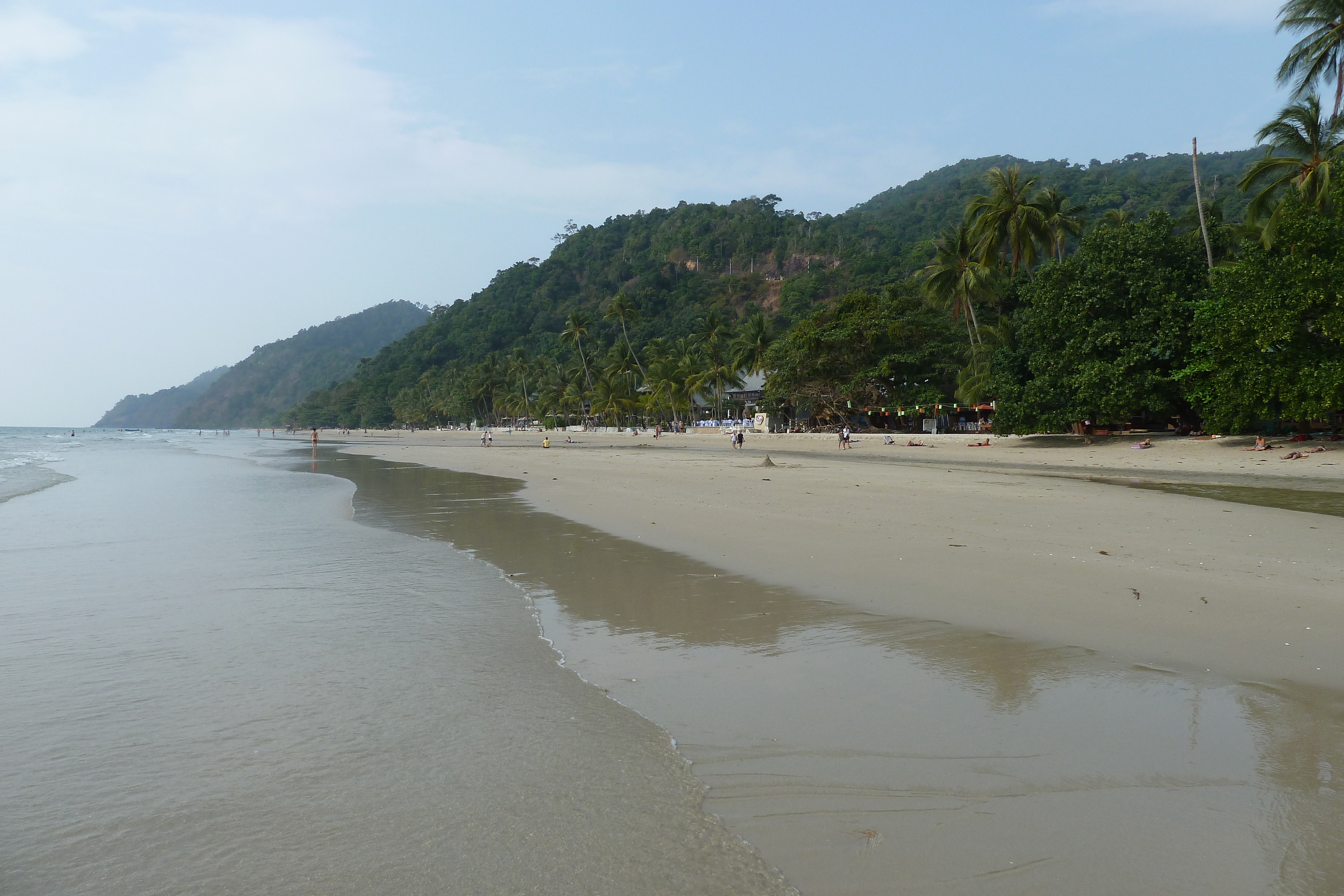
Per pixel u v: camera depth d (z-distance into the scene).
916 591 9.44
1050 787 4.51
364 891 3.56
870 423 66.00
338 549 13.60
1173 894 3.49
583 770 4.85
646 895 3.51
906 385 60.09
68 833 4.14
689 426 99.06
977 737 5.24
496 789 4.60
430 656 7.29
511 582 10.67
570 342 124.06
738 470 31.06
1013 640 7.44
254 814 4.32
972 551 11.65
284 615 8.84
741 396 90.56
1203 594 8.70
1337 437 31.78
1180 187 138.62
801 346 63.22
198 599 9.70
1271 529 13.16
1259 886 3.52
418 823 4.21
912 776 4.70
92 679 6.63
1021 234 47.31
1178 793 4.41
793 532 14.01
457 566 11.84
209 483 30.69
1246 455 30.52
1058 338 38.91
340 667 6.97
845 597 9.30
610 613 8.87
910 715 5.66
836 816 4.24
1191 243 41.62
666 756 5.05
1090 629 7.63
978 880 3.63
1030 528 13.70
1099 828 4.05
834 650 7.28
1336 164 31.72
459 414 167.00
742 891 3.54
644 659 7.16
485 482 29.56
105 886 3.64
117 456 61.66
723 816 4.27
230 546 13.93
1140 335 35.81
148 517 18.55
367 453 65.62
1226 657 6.67
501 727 5.55
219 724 5.63
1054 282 38.41
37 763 5.00
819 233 193.50
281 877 3.69
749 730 5.45
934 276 53.81
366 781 4.71
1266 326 28.98
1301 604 8.16
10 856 3.91
